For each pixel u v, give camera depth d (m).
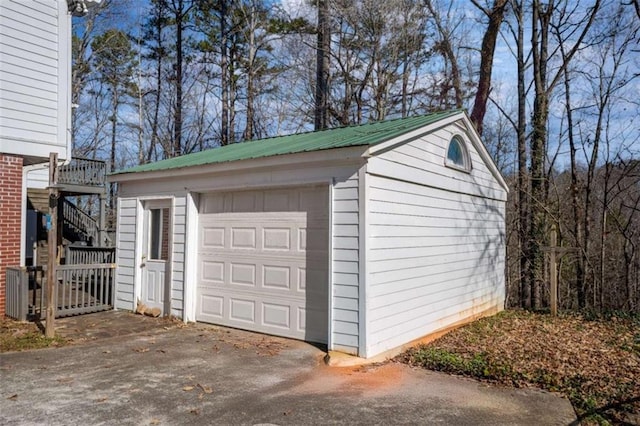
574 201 14.35
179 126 24.66
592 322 9.45
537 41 14.89
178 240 8.38
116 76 26.92
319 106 19.22
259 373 5.44
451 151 8.70
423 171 7.43
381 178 6.31
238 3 22.38
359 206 6.00
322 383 5.15
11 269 8.59
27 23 9.94
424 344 7.16
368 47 19.30
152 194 8.87
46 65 10.27
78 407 4.34
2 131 9.40
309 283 6.80
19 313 8.24
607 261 15.10
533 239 13.40
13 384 4.96
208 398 4.63
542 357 6.46
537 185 13.96
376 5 18.42
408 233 6.96
